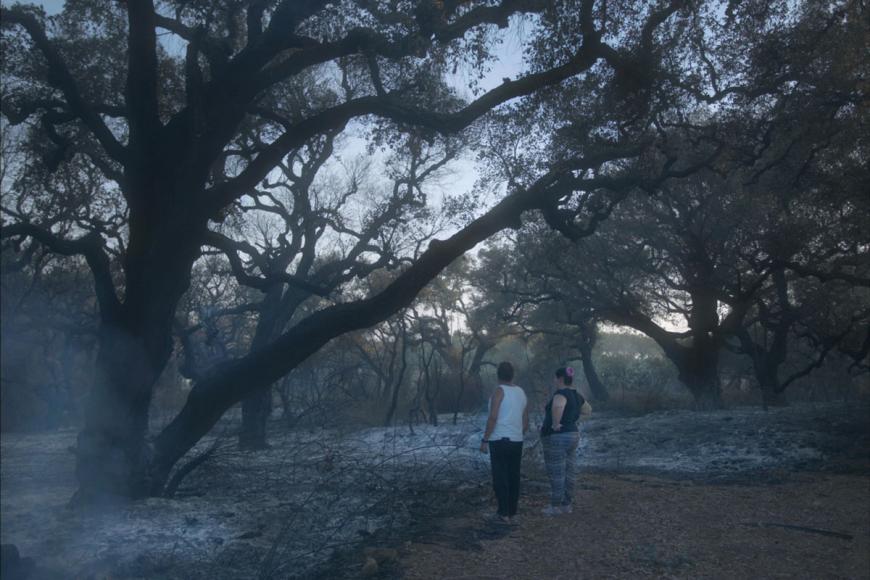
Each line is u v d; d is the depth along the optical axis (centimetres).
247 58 1187
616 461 1588
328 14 1268
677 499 1086
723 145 1480
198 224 1162
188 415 1148
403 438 1625
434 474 1167
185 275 1177
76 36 1415
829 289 2362
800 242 1983
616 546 806
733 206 2066
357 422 1691
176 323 2162
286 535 837
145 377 1125
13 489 1334
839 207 1850
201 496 1115
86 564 721
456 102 1426
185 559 755
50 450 2102
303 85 1609
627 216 2544
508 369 972
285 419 1739
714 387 2975
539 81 1263
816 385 3169
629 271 2950
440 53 1303
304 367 2203
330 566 742
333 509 963
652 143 1419
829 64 1562
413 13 1188
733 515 968
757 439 1736
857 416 1931
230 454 1209
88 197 1694
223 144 1196
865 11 1521
